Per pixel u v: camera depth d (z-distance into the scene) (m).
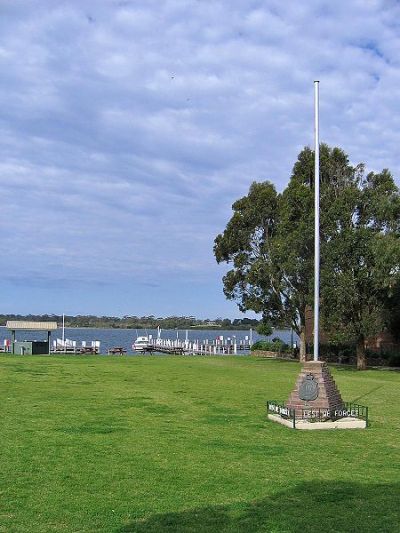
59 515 7.52
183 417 15.37
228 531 7.00
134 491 8.60
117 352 57.75
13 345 47.72
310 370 15.05
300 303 40.88
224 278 46.16
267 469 9.98
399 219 35.03
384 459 10.92
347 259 34.59
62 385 22.42
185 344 70.31
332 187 38.81
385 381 28.55
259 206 43.69
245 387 23.42
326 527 7.19
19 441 11.84
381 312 36.00
